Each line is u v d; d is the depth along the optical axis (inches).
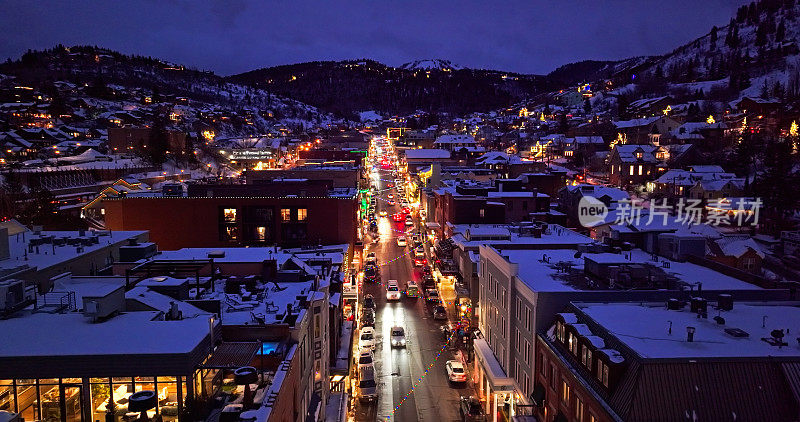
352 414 1560.0
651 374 884.0
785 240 3002.0
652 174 4913.9
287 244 2856.8
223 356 849.5
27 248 1680.6
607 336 1043.3
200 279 1344.7
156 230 2861.7
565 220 3176.7
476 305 2175.2
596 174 5787.4
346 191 3499.0
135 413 770.2
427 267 3390.7
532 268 1615.4
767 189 3452.3
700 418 860.6
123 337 833.5
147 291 1088.8
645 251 1892.2
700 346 971.3
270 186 3149.6
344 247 2711.6
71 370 759.1
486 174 5280.5
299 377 1009.5
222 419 743.1
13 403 765.9
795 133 4817.9
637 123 6397.6
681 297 1300.4
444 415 1585.9
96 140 7568.9
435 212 4005.9
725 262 2194.9
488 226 2987.2
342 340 1711.4
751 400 872.3
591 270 1481.3
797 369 894.4
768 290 1321.4
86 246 1760.6
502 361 1594.5
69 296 1014.4
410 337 2206.0
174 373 767.1
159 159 6274.6
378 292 2874.0
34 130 6943.9
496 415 1517.0
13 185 4121.6
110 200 2842.0
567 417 1128.2
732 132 5541.3
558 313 1253.7
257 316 1032.2
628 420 860.6
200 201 2861.7
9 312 947.3
